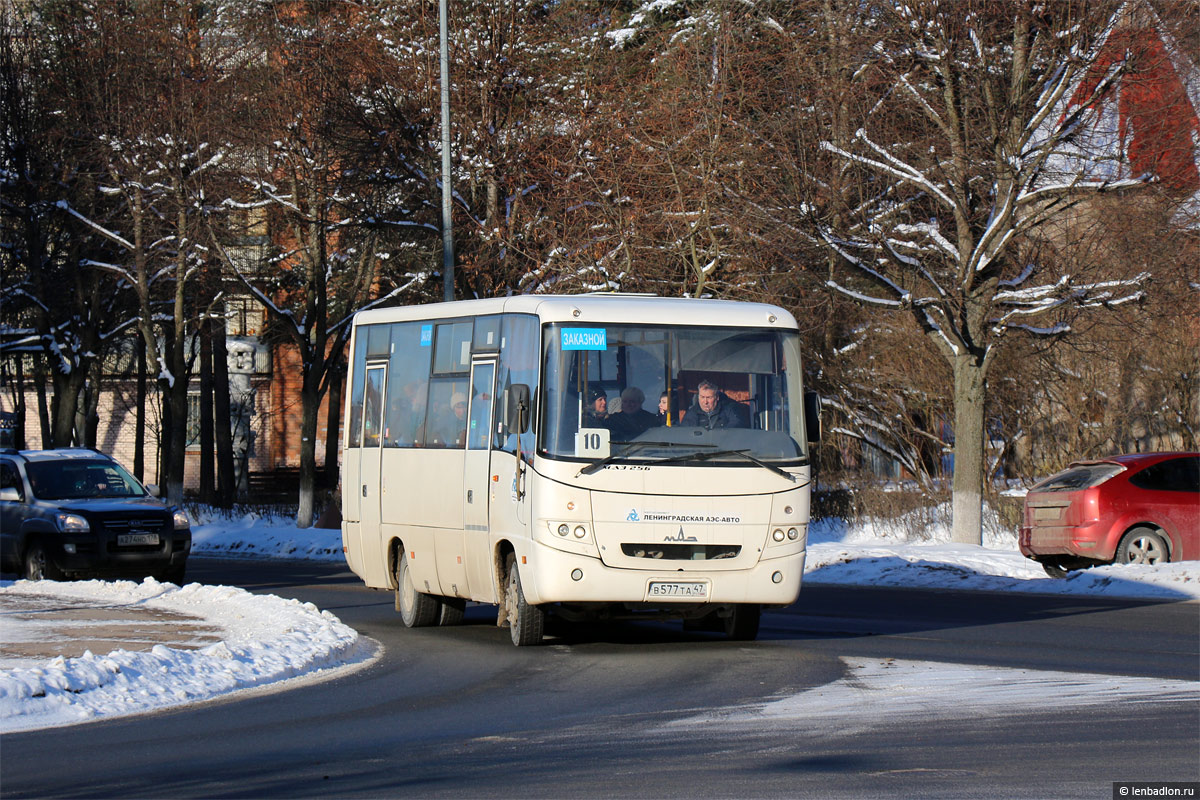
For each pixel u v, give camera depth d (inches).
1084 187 1795.0
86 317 3154.5
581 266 2199.8
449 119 2137.1
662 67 2338.8
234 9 2822.3
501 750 631.8
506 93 2353.6
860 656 935.0
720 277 2199.8
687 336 989.8
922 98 1920.5
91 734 691.4
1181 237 1859.0
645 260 2190.0
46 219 3034.0
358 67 2433.6
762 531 969.5
